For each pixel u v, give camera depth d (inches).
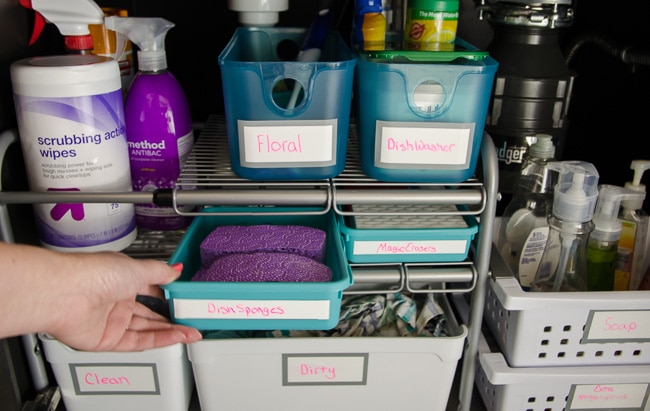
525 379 32.0
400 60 29.1
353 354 31.0
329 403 32.7
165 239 35.4
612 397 33.0
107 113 29.9
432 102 29.0
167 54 43.0
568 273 32.5
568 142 45.0
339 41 34.2
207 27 42.4
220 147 36.7
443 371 31.9
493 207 30.3
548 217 33.3
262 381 31.7
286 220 35.5
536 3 35.0
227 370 31.3
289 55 41.7
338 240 31.2
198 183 31.2
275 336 33.4
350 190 29.4
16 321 23.0
